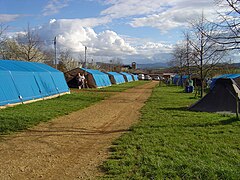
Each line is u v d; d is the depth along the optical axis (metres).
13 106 17.38
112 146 8.45
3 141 8.98
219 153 7.73
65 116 14.33
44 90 23.30
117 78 66.25
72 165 6.84
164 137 9.48
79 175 6.19
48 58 65.88
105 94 30.25
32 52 51.84
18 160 7.18
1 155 7.55
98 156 7.54
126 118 14.06
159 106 19.19
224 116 14.69
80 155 7.65
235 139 9.43
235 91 16.86
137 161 6.91
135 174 6.08
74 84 42.81
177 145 8.46
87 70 44.78
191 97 27.23
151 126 11.57
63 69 66.94
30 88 21.00
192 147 8.29
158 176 5.91
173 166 6.49
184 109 17.59
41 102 20.17
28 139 9.32
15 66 21.33
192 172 6.13
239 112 16.23
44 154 7.72
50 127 11.38
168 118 13.72
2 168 6.58
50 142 8.99
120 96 28.36
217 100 17.05
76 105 18.97
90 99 23.78
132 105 20.14
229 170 6.18
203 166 6.45
